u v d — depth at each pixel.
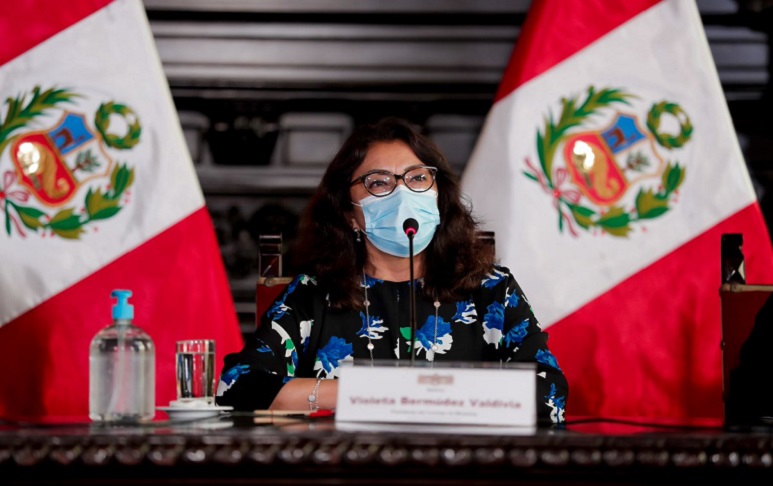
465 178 7.10
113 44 7.14
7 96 7.00
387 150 5.52
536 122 7.10
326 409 4.73
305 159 8.17
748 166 8.13
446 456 3.14
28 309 6.86
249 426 3.62
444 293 5.48
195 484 3.17
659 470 3.19
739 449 3.19
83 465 3.12
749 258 6.93
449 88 8.16
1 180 6.94
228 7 8.12
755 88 8.19
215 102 8.13
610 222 7.01
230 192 8.09
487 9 8.19
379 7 8.20
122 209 7.00
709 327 6.91
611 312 6.93
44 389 6.84
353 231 5.66
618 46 7.21
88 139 7.03
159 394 6.85
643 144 7.10
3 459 3.11
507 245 6.93
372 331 5.46
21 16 7.09
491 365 3.66
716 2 8.16
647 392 6.89
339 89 8.19
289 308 5.52
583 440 3.18
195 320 6.94
